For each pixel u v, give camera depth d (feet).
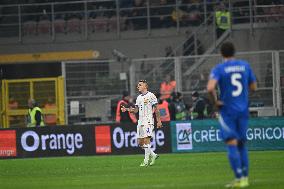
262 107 290.56
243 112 118.01
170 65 296.51
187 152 251.60
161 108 276.00
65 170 185.26
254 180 135.54
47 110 309.63
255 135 250.16
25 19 386.11
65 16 383.86
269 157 210.18
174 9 370.32
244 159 118.62
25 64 379.14
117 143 254.88
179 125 252.62
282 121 248.32
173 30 365.40
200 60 295.07
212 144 250.57
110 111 300.61
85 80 303.27
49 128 259.60
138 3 377.30
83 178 156.76
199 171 164.55
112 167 190.08
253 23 335.47
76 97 303.68
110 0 364.79
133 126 253.24
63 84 305.32
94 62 302.45
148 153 192.85
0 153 262.47
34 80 312.71
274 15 331.77
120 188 128.26
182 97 290.76
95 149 256.52
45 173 177.58
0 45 381.19
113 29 374.02
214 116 286.66
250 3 330.75
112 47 370.94
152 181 141.08
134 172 169.58
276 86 289.74
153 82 297.12
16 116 317.42
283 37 333.83
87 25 375.66
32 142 260.62
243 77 118.83
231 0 341.62
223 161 198.59
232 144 116.26
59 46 376.27
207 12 349.61
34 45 378.53
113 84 301.02
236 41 336.70
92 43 373.61
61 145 258.78
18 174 178.70
